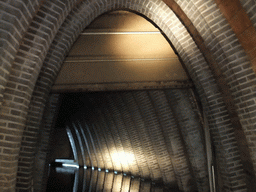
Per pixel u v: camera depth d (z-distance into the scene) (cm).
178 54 556
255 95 388
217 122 504
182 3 447
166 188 883
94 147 1698
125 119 1114
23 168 449
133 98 987
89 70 539
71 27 454
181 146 807
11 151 326
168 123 817
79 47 525
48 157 684
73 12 443
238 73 404
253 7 331
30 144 458
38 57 347
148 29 530
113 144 1413
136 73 554
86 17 462
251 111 397
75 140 2045
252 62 384
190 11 443
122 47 538
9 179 324
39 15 341
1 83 283
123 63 548
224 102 502
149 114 913
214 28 416
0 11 255
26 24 293
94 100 1275
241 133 468
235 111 469
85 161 1944
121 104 1102
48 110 654
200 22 437
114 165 1469
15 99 331
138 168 1188
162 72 561
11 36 267
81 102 1402
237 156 492
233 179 484
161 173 948
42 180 628
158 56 553
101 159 1672
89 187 1029
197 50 511
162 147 902
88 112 1493
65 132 2128
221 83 488
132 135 1105
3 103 322
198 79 520
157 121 908
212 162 562
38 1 296
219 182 538
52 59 458
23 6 267
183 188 784
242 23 368
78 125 1866
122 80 548
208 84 512
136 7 489
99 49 532
